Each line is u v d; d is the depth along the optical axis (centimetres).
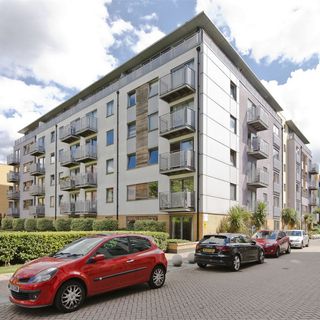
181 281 1018
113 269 776
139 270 847
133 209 2522
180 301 760
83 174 2998
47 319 632
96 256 747
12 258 1199
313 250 2200
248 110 2767
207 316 645
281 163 3678
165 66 2388
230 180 2380
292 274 1158
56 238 1312
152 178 2380
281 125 3750
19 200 4797
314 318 634
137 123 2567
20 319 633
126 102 2709
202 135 2078
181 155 2066
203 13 2164
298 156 4334
